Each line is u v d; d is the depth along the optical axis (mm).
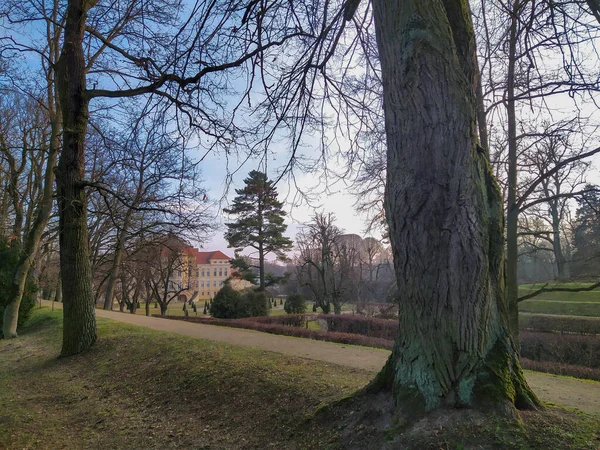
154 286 37625
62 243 9758
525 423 3137
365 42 6270
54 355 9953
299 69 5965
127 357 8531
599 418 3678
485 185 3584
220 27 5254
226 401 5633
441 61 3391
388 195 3678
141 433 5285
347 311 31688
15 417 6020
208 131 7176
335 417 4078
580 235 13453
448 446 3033
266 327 14727
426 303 3412
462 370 3342
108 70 10898
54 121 14594
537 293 9789
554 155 9016
